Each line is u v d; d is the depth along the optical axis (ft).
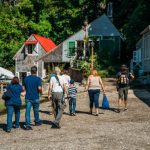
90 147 37.99
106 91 94.94
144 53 126.21
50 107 69.46
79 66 167.22
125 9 205.16
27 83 49.42
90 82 58.90
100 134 44.47
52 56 197.57
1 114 64.64
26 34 226.38
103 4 226.17
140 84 107.04
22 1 226.99
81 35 190.90
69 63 192.85
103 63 171.12
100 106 68.74
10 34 224.33
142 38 134.92
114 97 82.33
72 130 47.29
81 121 53.98
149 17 164.04
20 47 221.25
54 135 44.45
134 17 165.37
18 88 48.24
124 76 61.98
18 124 49.75
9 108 47.60
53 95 49.06
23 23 224.33
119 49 185.47
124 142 40.14
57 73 49.44
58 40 229.25
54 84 49.21
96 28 187.73
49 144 39.73
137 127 48.37
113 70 155.63
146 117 55.98
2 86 123.03
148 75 115.03
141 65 136.56
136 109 64.18
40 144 39.86
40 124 51.37
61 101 49.08
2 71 137.80
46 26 224.12
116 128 48.01
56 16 227.61
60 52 195.42
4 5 241.96
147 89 97.14
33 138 43.11
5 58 223.51
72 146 38.55
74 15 225.97
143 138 41.98
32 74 49.85
